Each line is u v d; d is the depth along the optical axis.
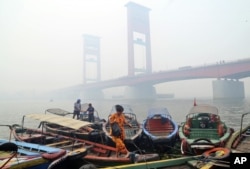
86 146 10.48
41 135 11.94
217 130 9.75
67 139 11.68
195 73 73.19
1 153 8.39
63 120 11.72
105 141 11.35
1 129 24.25
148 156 8.59
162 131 11.02
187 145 9.27
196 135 9.77
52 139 11.85
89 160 8.94
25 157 7.77
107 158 8.73
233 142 9.26
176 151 10.35
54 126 13.48
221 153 7.37
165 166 7.45
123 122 9.48
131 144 10.25
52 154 7.71
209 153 7.73
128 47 107.75
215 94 75.50
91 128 12.04
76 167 7.58
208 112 11.05
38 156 7.77
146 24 116.50
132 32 109.38
